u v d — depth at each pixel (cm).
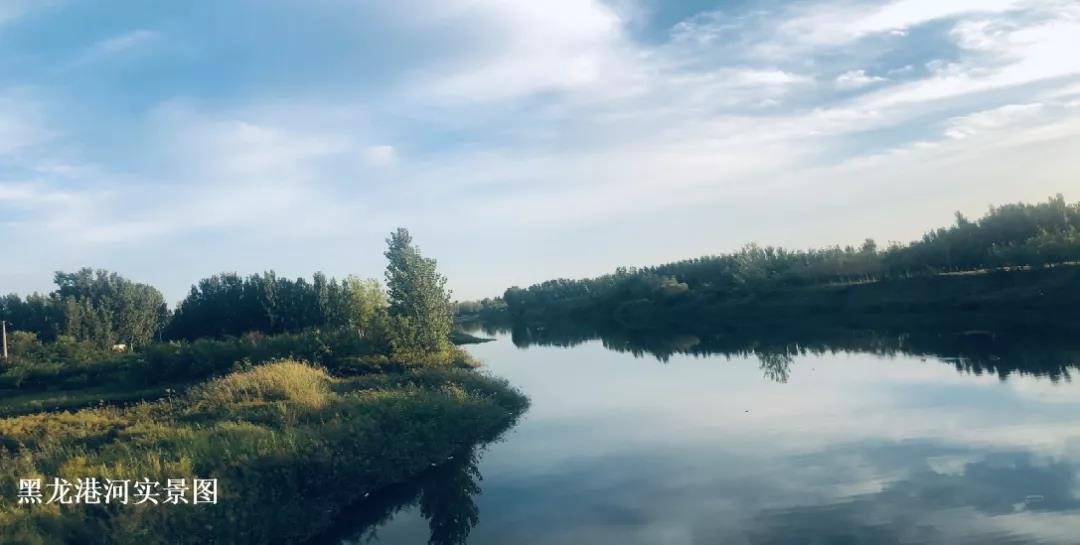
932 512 1310
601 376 3706
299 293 6156
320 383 2516
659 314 9369
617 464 1795
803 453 1786
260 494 1322
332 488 1482
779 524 1298
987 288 5653
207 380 2998
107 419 2058
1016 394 2325
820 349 4216
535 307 13875
